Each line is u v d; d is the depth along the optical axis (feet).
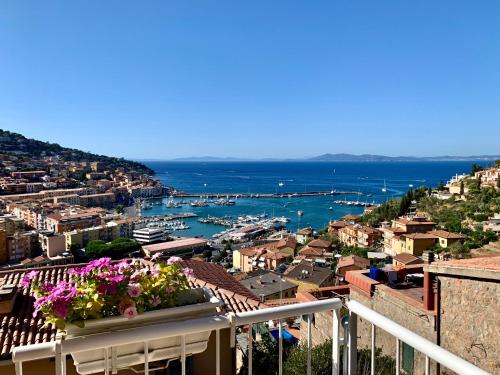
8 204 379.35
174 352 8.83
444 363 6.68
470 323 24.23
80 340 7.35
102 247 237.04
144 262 11.34
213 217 383.45
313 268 136.67
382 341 29.84
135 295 8.46
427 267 27.66
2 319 24.43
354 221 277.64
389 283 36.60
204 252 239.50
